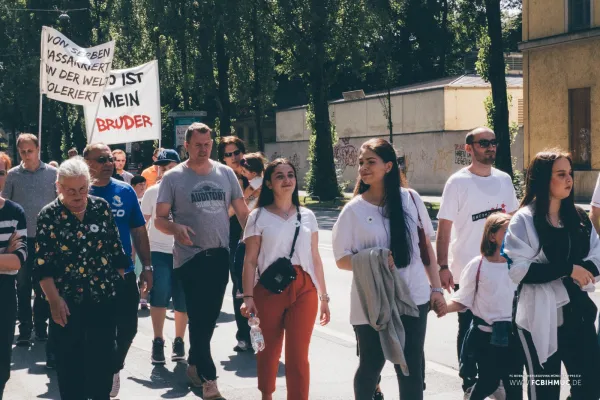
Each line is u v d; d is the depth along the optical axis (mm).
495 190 6066
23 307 8281
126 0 36219
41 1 44906
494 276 5254
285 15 30812
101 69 11227
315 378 6805
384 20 30547
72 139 49156
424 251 5133
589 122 25375
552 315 4543
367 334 4922
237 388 6578
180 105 38812
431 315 9219
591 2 24969
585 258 4590
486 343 5305
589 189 25297
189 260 6398
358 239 4988
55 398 6336
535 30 26922
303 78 32719
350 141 41281
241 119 54125
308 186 33469
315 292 5621
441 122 34812
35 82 45844
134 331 6359
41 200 8250
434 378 6656
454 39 52344
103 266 5344
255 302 5586
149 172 11922
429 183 35906
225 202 6543
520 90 35969
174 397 6320
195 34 32156
